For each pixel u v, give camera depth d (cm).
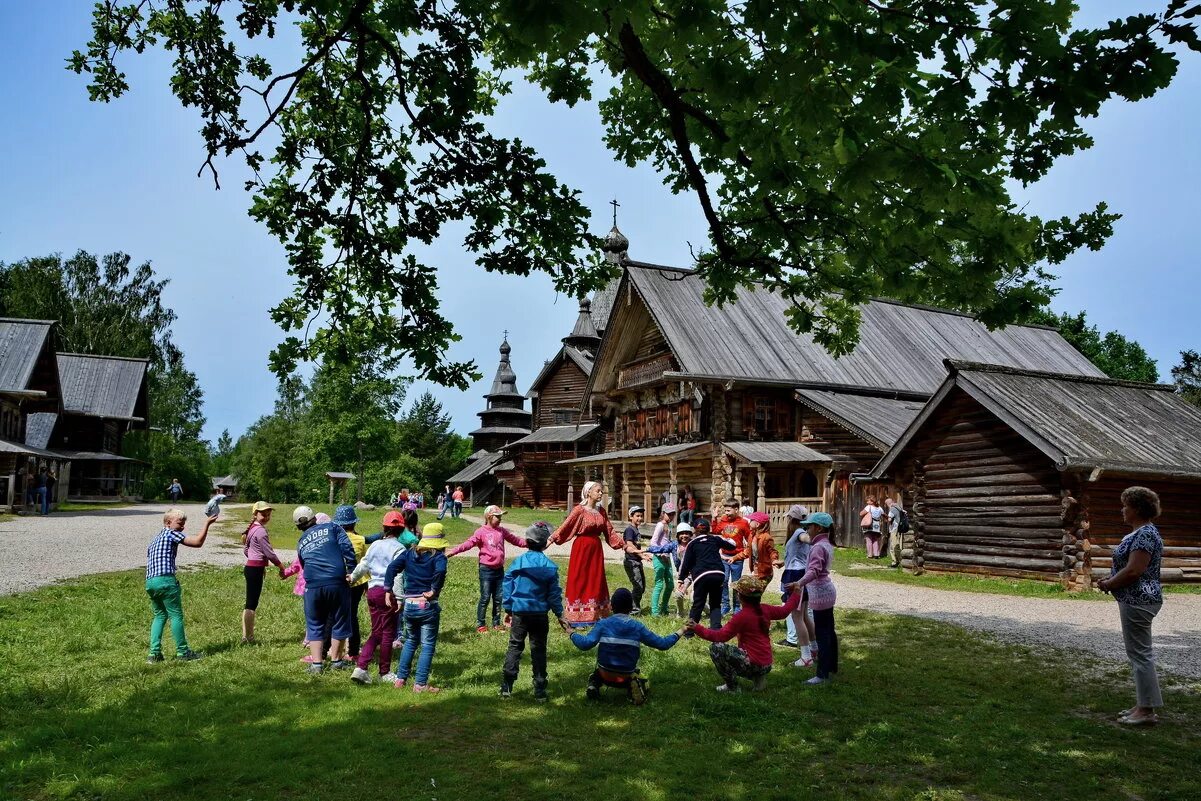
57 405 4119
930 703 784
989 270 632
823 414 3116
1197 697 807
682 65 638
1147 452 1728
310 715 703
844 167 557
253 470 8000
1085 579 1645
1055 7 427
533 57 509
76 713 693
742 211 752
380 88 867
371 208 847
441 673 870
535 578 775
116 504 4612
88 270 6122
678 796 538
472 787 549
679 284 3666
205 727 667
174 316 6450
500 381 7125
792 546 944
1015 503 1817
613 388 4159
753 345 3459
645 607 1334
